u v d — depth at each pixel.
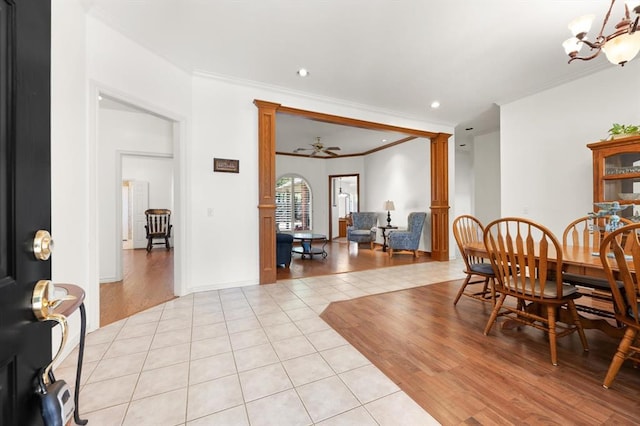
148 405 1.46
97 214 2.40
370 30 2.62
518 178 4.21
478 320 2.55
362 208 8.67
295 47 2.89
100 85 2.38
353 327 2.41
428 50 2.95
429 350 2.01
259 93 3.78
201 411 1.42
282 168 8.59
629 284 1.46
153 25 2.51
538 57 3.10
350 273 4.46
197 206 3.40
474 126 5.75
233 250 3.62
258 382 1.65
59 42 1.91
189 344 2.11
